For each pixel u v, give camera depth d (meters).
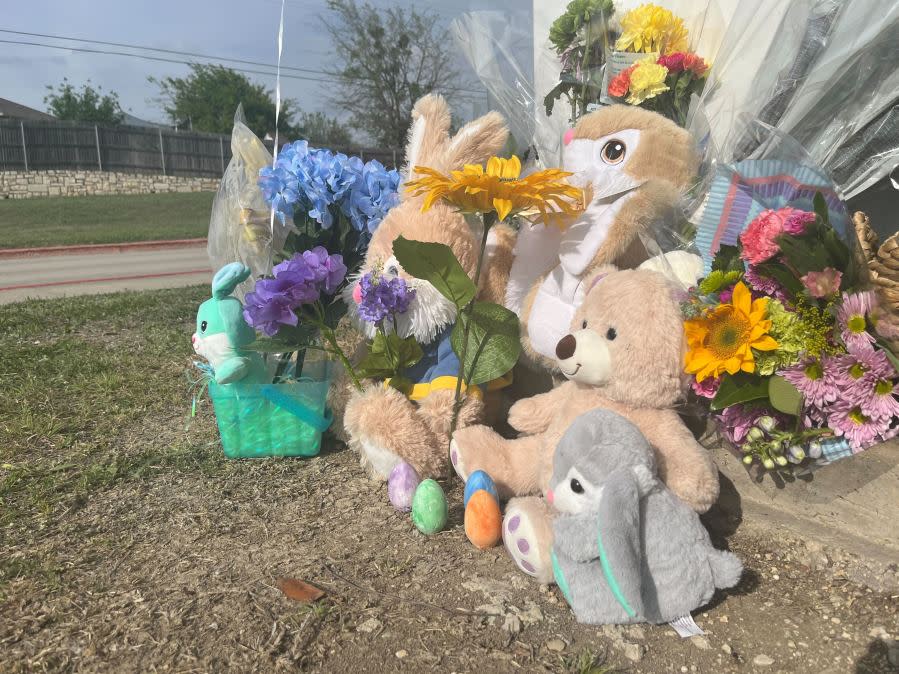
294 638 1.77
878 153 2.47
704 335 2.01
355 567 2.09
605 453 1.81
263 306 2.31
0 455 2.87
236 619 1.84
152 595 1.95
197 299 6.57
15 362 4.14
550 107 3.37
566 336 2.15
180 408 3.46
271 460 2.84
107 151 24.72
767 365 1.98
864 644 1.76
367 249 2.79
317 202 2.61
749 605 1.92
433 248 2.11
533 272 2.64
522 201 2.06
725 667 1.69
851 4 2.38
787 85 2.54
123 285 8.70
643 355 2.04
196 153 26.28
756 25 2.66
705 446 2.32
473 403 2.52
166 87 35.47
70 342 4.67
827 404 1.97
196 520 2.37
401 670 1.66
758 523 2.23
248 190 2.99
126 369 4.05
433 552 2.17
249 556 2.15
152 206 21.03
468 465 2.34
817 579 2.02
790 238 1.90
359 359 2.96
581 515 1.84
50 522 2.36
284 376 2.84
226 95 35.28
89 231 15.37
